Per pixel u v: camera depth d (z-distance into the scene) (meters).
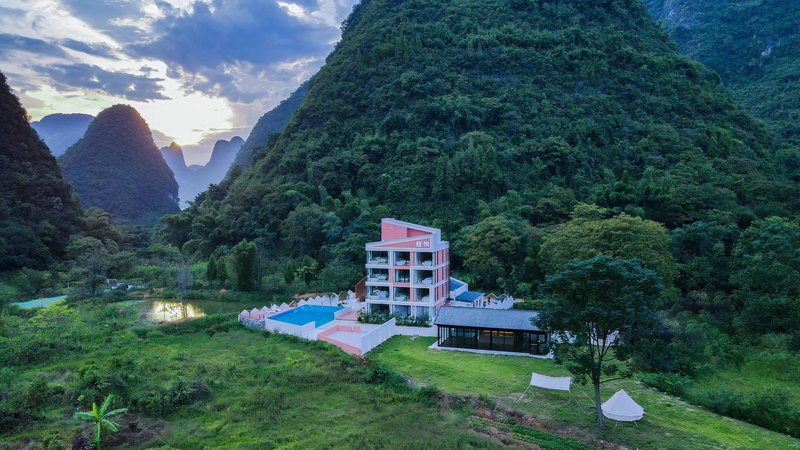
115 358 45.84
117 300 82.12
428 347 53.97
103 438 32.16
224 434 33.34
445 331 55.16
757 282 55.38
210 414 36.44
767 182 88.25
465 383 43.03
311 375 43.41
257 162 156.12
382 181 107.50
